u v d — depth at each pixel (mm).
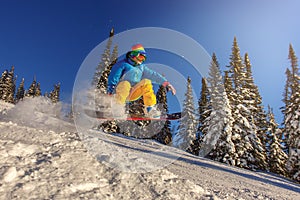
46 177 2262
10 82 44344
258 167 17391
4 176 2016
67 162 2746
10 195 1827
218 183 5117
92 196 2180
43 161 2590
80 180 2430
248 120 18859
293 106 17266
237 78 20641
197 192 3260
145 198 2506
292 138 16391
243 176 7984
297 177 14852
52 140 3459
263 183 7020
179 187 3154
